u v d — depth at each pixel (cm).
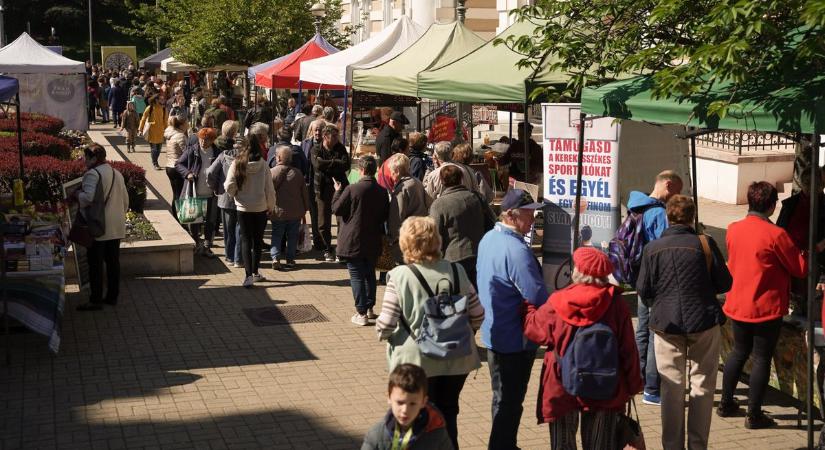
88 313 998
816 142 575
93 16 8388
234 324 970
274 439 672
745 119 604
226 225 1247
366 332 947
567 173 937
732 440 673
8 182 1229
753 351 690
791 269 664
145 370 821
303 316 1003
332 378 805
